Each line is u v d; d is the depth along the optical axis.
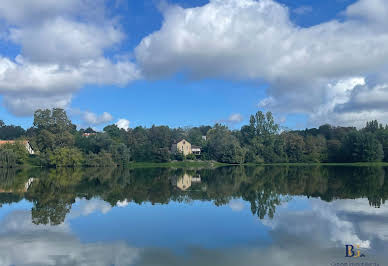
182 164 94.38
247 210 21.25
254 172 60.56
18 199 26.20
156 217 19.17
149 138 116.62
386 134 101.69
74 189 32.91
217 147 106.06
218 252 12.75
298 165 92.50
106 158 82.50
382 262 11.70
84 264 11.58
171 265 11.41
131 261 11.84
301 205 23.03
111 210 21.41
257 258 12.09
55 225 17.28
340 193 29.06
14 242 14.24
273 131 125.50
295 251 12.86
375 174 51.81
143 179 45.12
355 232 15.59
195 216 19.42
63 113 92.75
